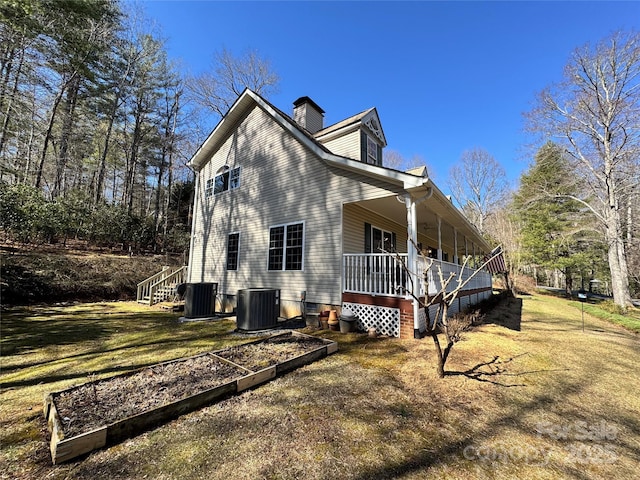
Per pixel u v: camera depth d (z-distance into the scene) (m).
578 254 21.45
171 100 22.94
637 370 4.65
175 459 2.26
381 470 2.18
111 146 22.95
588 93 14.77
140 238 17.09
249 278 9.61
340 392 3.50
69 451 2.21
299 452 2.37
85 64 16.30
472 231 11.16
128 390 3.23
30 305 9.48
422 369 4.28
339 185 7.59
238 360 4.36
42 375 4.00
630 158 14.34
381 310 6.45
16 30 13.14
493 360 4.82
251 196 10.02
